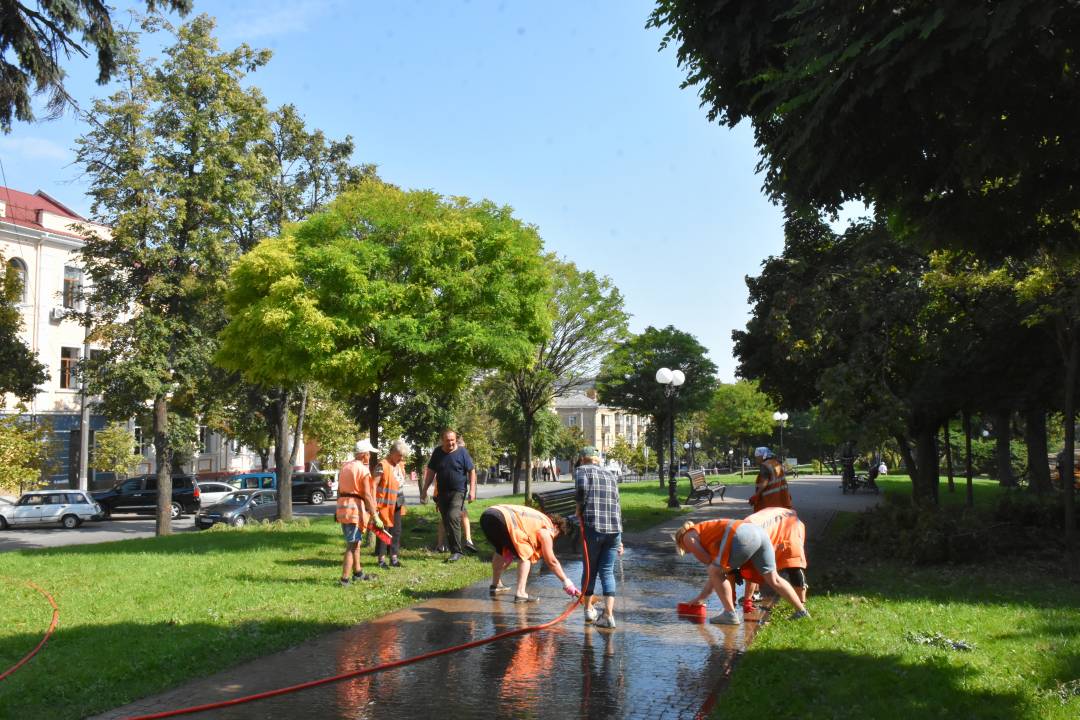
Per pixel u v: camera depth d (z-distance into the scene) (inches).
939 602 343.6
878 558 494.6
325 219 558.9
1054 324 528.1
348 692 222.7
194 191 996.6
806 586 373.7
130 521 1499.8
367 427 1381.6
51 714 200.2
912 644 264.8
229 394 1209.4
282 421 1131.3
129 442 1651.1
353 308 514.3
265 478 1792.6
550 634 287.6
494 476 2938.0
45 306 1664.6
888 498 593.9
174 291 992.2
